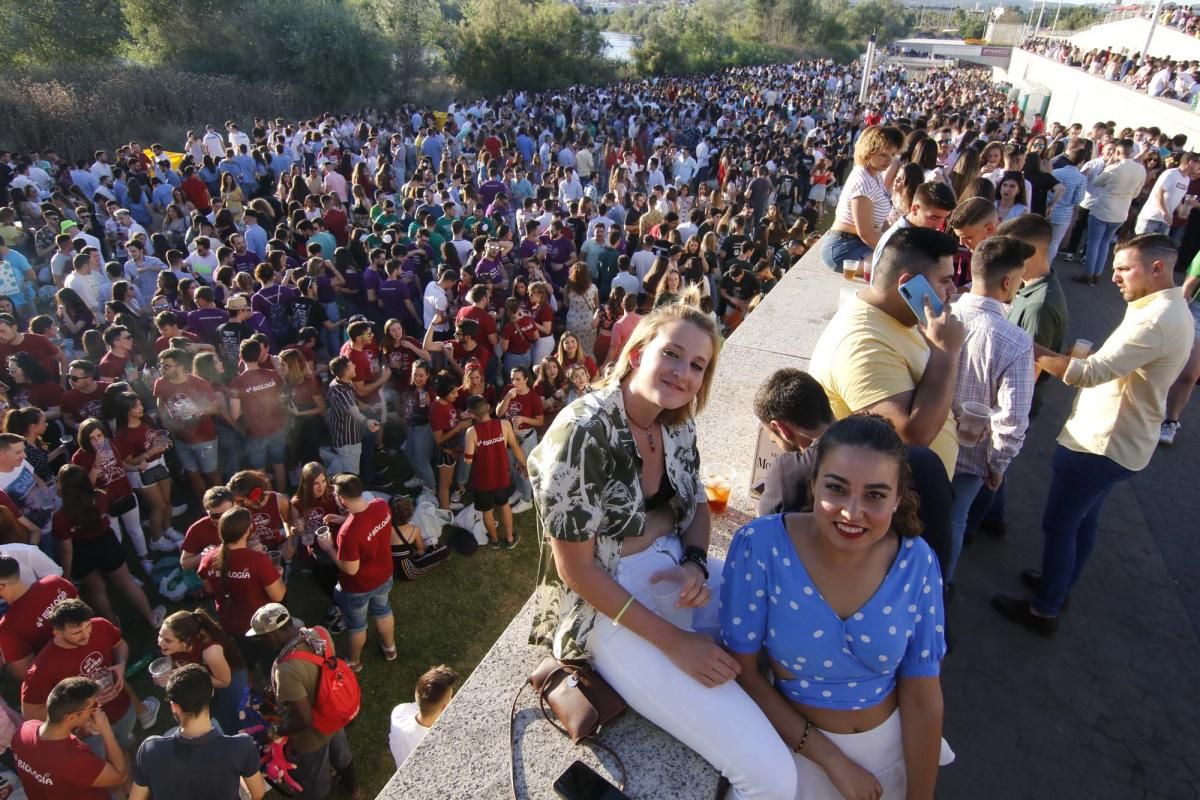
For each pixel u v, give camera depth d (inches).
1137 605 175.3
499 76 1491.1
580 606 76.8
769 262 434.0
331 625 234.5
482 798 72.9
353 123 925.2
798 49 2726.4
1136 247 139.2
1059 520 155.6
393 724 166.6
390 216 511.5
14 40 1037.2
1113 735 140.9
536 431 296.0
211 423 269.1
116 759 162.1
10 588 169.9
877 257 104.9
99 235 526.6
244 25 1190.3
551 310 360.2
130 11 1159.0
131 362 290.7
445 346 326.6
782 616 73.2
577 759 76.5
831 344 106.1
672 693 72.5
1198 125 677.9
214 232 469.4
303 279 355.6
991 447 134.9
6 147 850.8
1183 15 1314.0
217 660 172.1
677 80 1731.1
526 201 548.4
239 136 767.1
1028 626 164.4
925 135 266.2
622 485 72.5
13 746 148.3
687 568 79.8
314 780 171.6
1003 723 142.6
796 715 76.5
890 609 70.8
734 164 722.8
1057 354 154.2
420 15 1405.0
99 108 939.3
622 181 629.3
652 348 71.6
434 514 272.8
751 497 129.1
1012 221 165.0
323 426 296.0
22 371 270.2
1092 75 1058.7
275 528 225.1
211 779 142.6
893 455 65.9
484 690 85.0
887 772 77.7
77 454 230.5
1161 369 138.8
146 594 243.8
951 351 92.5
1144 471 236.8
